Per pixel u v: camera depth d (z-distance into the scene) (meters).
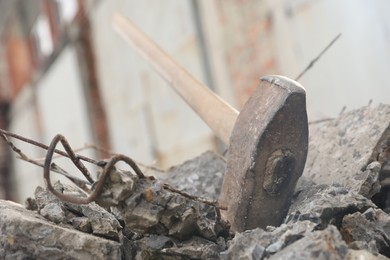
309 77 1.95
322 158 1.17
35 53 5.54
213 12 2.40
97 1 3.75
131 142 3.55
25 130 5.95
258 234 0.97
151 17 2.97
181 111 2.74
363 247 0.96
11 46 6.22
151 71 3.06
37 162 1.11
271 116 1.03
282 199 1.06
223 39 2.37
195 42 2.53
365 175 1.08
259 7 2.19
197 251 0.99
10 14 5.95
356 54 1.71
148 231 0.99
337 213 1.00
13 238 0.97
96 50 4.02
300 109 1.03
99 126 4.07
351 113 1.20
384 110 1.15
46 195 1.05
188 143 2.70
